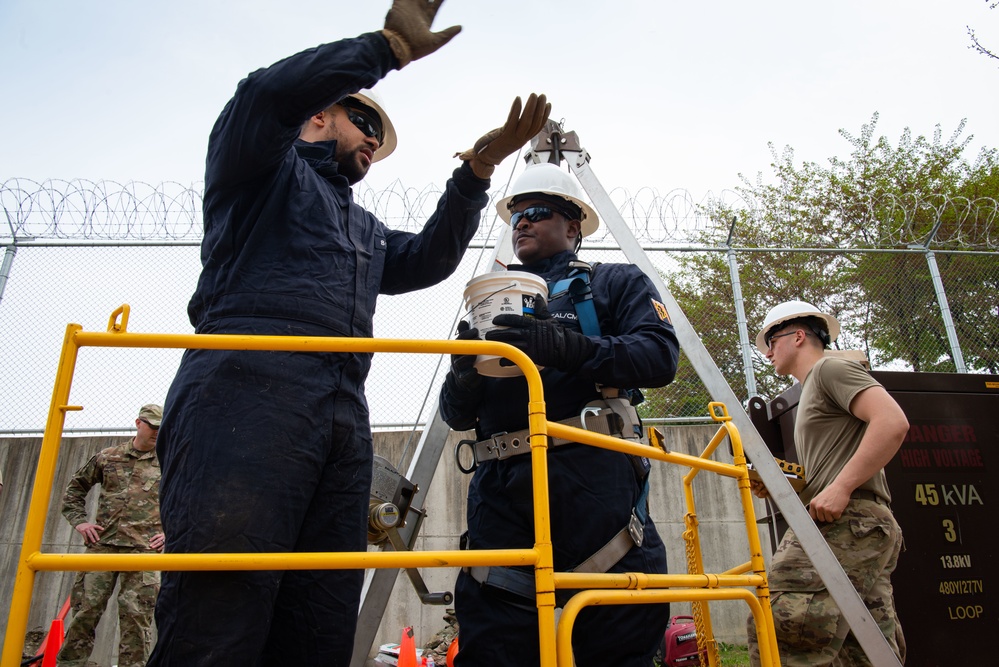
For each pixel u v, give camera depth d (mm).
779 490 2582
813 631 2693
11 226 6164
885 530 2879
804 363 3643
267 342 1455
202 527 1459
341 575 1760
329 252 1818
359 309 1854
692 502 2709
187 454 1529
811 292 8555
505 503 2152
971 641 3781
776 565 2861
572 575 1516
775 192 15906
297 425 1597
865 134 16312
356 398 1829
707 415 6652
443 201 2217
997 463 4164
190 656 1401
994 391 4316
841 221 15125
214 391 1572
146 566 1288
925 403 4207
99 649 5977
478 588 2129
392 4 1648
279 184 1790
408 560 1365
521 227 2451
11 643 1229
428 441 2750
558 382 2160
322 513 1736
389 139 2711
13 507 6312
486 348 1564
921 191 15031
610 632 1947
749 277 8695
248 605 1466
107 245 6215
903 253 6602
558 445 2096
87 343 1413
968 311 6840
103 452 5957
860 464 2822
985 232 7113
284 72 1554
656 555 2137
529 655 1984
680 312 2754
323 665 1693
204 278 1766
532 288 1918
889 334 7109
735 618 6316
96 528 5672
